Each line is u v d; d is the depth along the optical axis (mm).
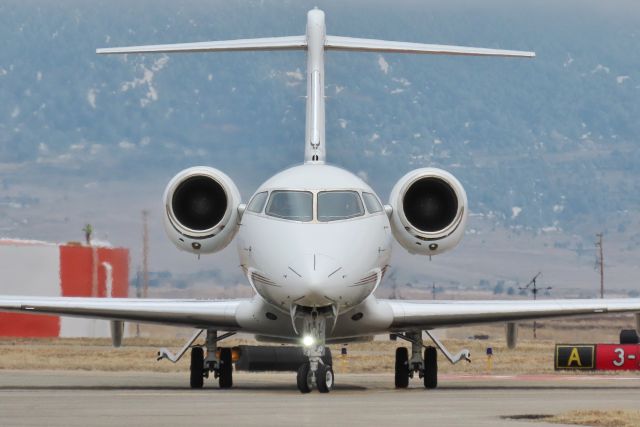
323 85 80312
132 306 74812
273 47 81000
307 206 70812
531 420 52281
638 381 92312
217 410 56500
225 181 75500
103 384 85250
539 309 75125
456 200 75062
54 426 49469
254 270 71125
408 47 79438
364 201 71875
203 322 75875
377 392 72312
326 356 94125
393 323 74875
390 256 74125
